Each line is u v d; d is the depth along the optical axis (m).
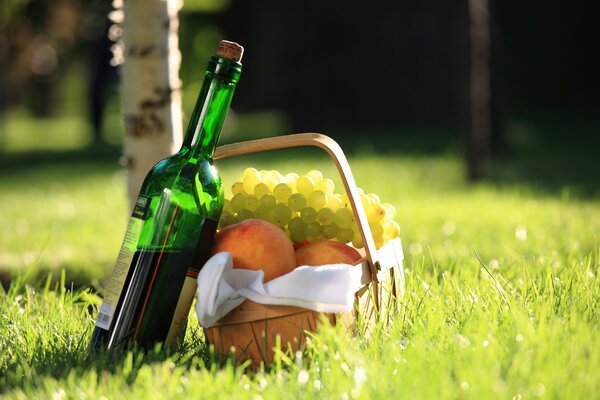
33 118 48.97
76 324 4.17
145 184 3.71
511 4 24.97
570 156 17.28
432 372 3.08
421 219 8.76
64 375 3.35
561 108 25.67
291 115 22.69
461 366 3.16
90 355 3.53
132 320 3.59
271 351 3.49
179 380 3.18
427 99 22.56
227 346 3.56
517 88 25.55
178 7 5.75
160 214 3.63
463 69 12.80
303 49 22.56
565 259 5.35
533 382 3.02
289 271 3.59
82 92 58.66
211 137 3.74
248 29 29.73
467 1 12.69
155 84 5.59
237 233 3.59
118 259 3.70
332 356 3.24
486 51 12.82
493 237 7.27
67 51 31.77
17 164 22.38
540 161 16.45
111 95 39.81
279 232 3.62
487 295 4.08
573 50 25.27
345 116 22.56
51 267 7.11
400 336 3.69
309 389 3.05
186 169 3.67
